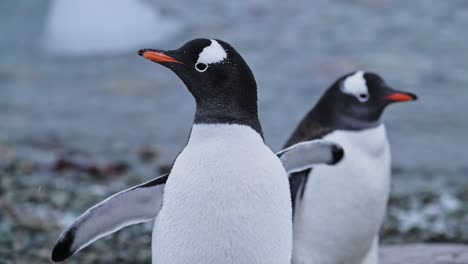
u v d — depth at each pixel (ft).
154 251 23.18
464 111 81.15
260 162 22.21
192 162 22.35
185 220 22.15
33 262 38.96
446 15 113.60
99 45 107.96
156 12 114.62
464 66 94.53
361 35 106.63
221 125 22.50
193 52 22.89
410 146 71.67
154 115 82.28
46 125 77.51
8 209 45.14
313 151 26.76
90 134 74.43
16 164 57.21
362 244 34.50
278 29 110.11
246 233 21.95
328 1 119.85
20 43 108.99
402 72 92.58
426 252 37.73
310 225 33.37
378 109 34.19
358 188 33.27
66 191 50.65
